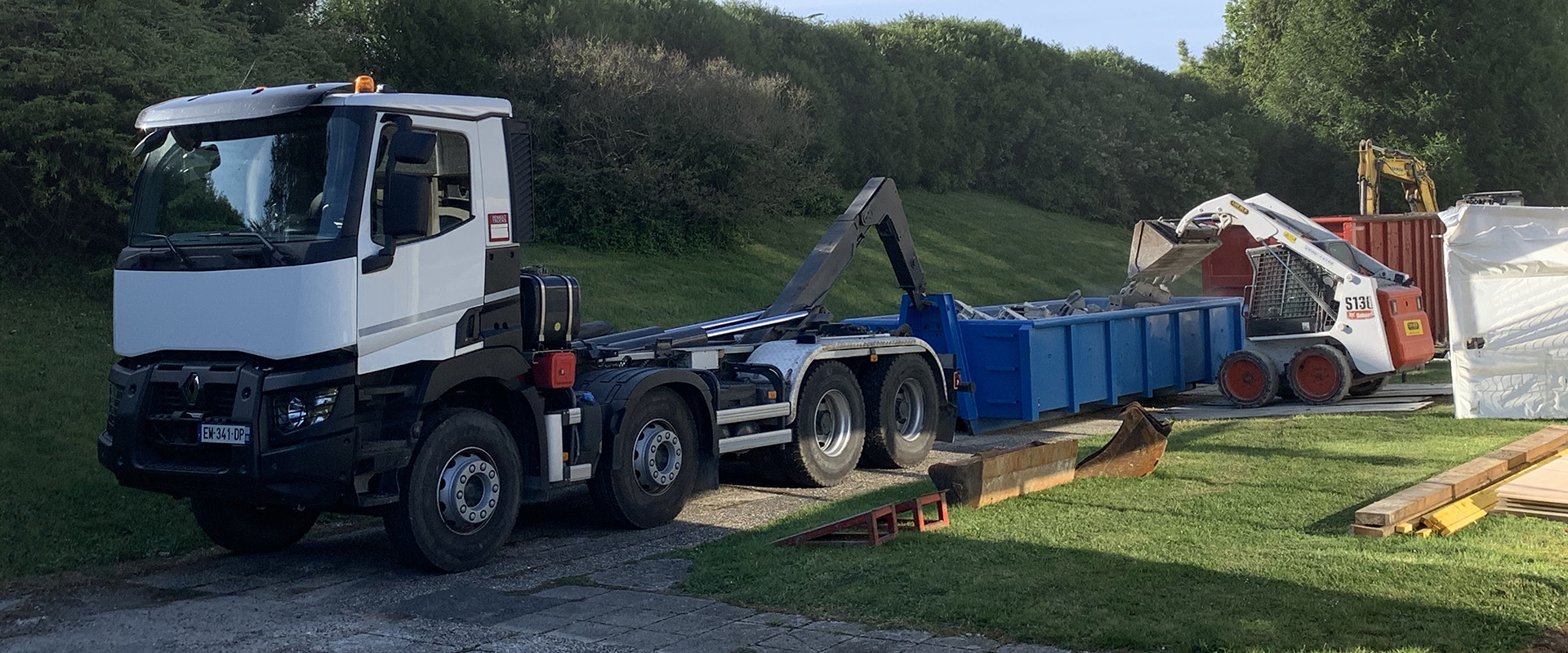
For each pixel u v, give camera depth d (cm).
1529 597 554
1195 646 498
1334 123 4553
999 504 823
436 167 711
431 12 2438
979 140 3872
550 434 778
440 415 715
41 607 652
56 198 1359
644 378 831
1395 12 4319
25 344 1183
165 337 682
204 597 676
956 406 1210
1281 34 4991
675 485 862
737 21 3075
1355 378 1462
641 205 2380
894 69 3528
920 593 600
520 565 736
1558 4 4300
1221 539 700
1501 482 844
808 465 980
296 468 645
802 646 532
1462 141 4216
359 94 681
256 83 1628
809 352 979
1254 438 1130
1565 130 4200
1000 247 3212
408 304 687
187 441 676
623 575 692
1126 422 944
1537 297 1260
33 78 1328
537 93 2388
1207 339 1625
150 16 1521
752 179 2475
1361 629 512
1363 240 2180
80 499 849
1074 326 1313
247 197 684
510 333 762
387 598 658
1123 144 4072
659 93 2406
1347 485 866
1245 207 1483
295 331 644
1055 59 4141
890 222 1229
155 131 723
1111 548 680
